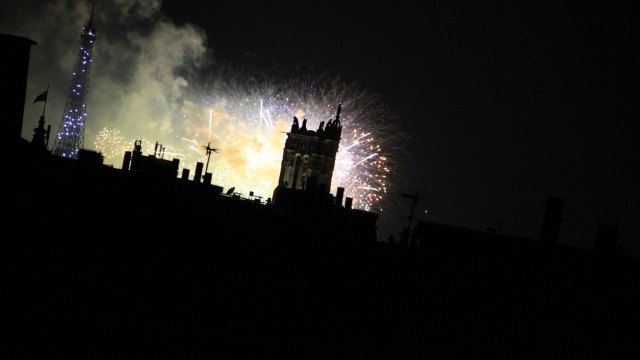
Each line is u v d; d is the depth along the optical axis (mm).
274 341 20062
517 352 18156
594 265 18359
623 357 17312
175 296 22219
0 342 17578
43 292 20422
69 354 17875
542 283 18594
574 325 17938
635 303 17672
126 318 19609
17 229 22094
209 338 19516
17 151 22328
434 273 19875
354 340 21125
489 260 19391
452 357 18859
